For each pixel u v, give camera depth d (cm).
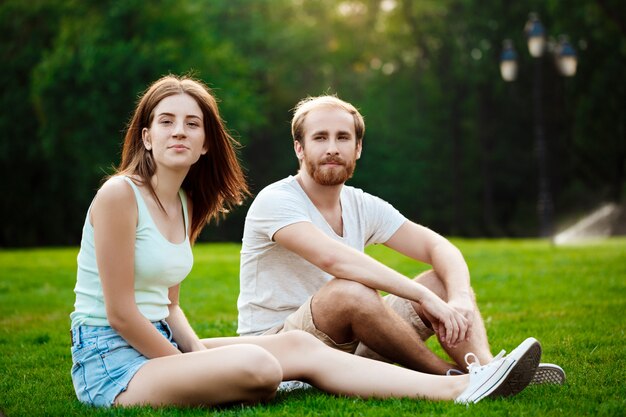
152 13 3017
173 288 374
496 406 322
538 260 1170
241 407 331
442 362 366
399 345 363
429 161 3803
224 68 3191
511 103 3453
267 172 3794
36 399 374
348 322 365
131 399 332
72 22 2912
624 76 3033
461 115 3731
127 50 2780
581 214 3322
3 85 2908
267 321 400
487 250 1417
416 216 3794
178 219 366
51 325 662
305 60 3697
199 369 326
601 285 823
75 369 350
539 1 3222
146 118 359
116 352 342
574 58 1819
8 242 3119
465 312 379
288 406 332
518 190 3641
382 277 365
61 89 2733
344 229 407
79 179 3012
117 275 336
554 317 622
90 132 2761
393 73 3888
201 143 359
